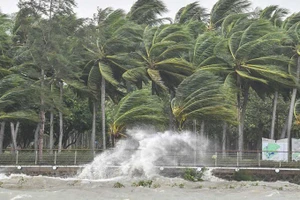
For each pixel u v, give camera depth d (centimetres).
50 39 3947
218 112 4103
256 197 2427
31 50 3956
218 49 4203
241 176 3428
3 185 2744
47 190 2558
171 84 4769
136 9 5138
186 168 3444
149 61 4525
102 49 4512
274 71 4106
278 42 4272
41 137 3975
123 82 5175
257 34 4159
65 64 3997
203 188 2802
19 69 4341
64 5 4031
